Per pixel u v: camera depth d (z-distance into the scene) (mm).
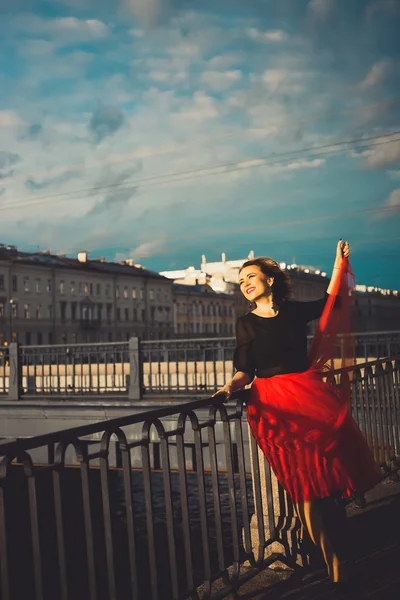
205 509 3365
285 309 3422
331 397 3314
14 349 15273
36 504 2367
